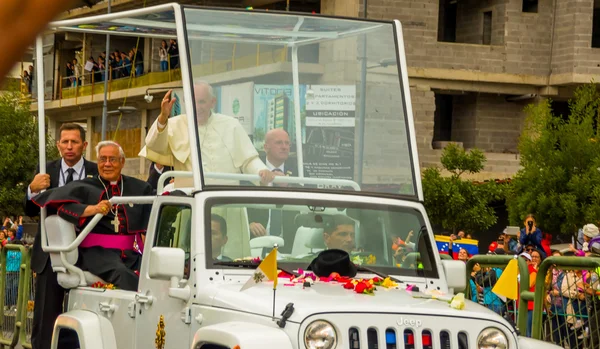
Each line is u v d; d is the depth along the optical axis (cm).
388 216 736
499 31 4503
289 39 780
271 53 768
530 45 4491
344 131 784
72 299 875
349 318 565
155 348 698
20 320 1252
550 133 3366
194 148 708
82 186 904
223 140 725
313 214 712
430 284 716
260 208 698
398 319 579
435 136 4669
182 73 729
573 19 4419
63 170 1025
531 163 3366
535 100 4512
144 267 738
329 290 630
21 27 82
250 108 751
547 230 3300
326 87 789
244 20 763
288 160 762
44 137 952
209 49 741
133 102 4994
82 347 754
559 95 4512
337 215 719
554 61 4484
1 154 4803
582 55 4397
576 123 3341
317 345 552
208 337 583
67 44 5672
